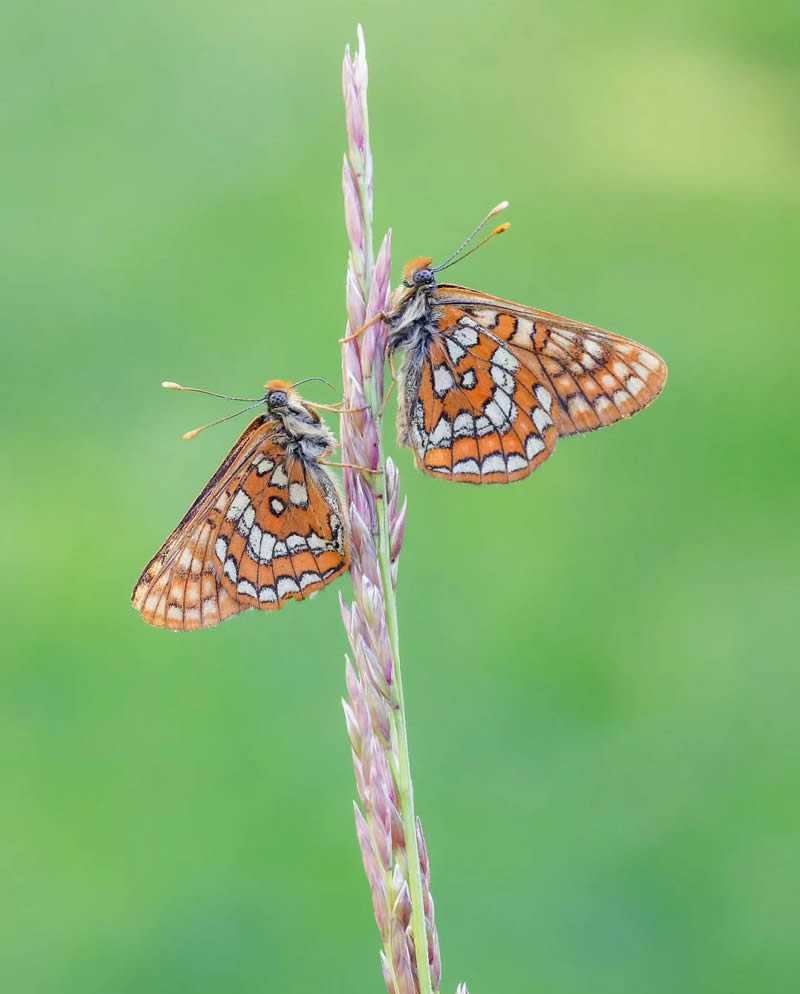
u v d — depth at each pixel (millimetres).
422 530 919
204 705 774
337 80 1651
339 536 647
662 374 651
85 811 732
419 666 801
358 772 630
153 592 647
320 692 779
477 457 655
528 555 907
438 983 631
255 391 1038
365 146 637
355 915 719
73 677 792
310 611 823
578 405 653
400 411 654
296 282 1187
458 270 1258
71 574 880
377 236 1295
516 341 651
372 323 636
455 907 718
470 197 1393
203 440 997
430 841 728
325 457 646
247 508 646
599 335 650
